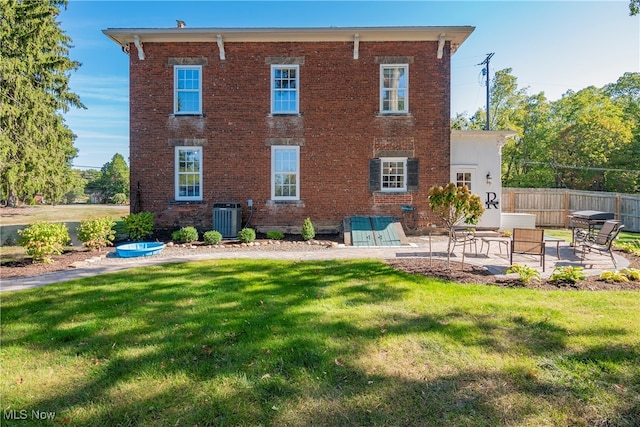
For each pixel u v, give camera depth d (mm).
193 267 7457
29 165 18891
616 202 15805
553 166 29078
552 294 5234
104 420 2404
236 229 12102
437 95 12859
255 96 12977
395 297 5148
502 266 7441
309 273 6828
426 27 12219
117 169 47312
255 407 2529
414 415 2447
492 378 2910
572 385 2799
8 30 18609
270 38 12711
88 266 7715
